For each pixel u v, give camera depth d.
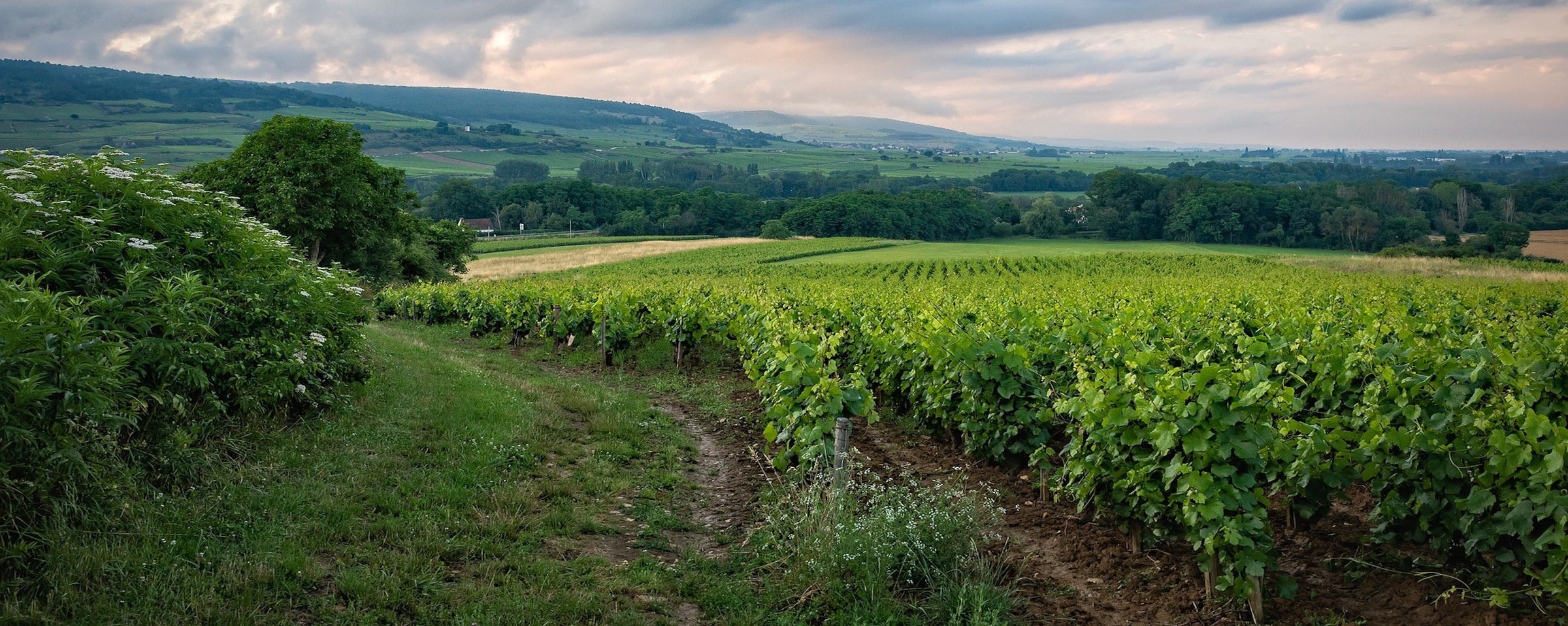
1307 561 6.40
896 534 6.14
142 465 6.27
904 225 114.81
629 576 6.04
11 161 7.86
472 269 67.06
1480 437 5.85
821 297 23.17
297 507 6.39
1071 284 39.03
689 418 12.41
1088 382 6.70
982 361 8.75
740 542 6.91
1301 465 6.14
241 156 37.56
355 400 9.99
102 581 4.86
